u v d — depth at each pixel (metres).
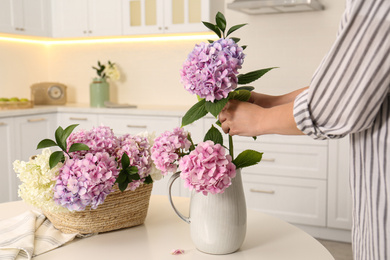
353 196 0.89
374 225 0.81
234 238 1.06
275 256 1.07
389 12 0.69
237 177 1.07
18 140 3.57
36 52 4.50
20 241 1.10
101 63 4.42
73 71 4.55
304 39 3.58
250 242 1.16
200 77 0.92
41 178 1.09
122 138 1.22
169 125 3.54
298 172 3.17
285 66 3.66
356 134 0.84
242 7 3.29
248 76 0.99
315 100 0.78
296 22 3.59
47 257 1.07
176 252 1.08
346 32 0.72
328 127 0.80
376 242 0.81
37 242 1.13
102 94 4.01
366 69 0.71
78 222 1.18
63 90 4.21
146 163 1.17
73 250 1.11
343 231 3.15
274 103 1.18
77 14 4.08
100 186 1.09
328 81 0.75
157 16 3.76
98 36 4.03
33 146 3.72
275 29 3.66
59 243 1.13
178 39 4.11
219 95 0.94
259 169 3.27
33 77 4.47
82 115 3.85
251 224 1.31
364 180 0.83
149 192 1.27
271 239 1.18
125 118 3.69
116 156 1.18
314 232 3.23
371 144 0.80
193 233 1.09
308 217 3.19
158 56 4.20
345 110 0.75
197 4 3.62
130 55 4.30
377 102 0.73
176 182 3.50
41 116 3.78
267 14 3.66
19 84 4.32
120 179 1.13
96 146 1.13
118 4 3.90
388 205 0.79
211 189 0.98
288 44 3.63
